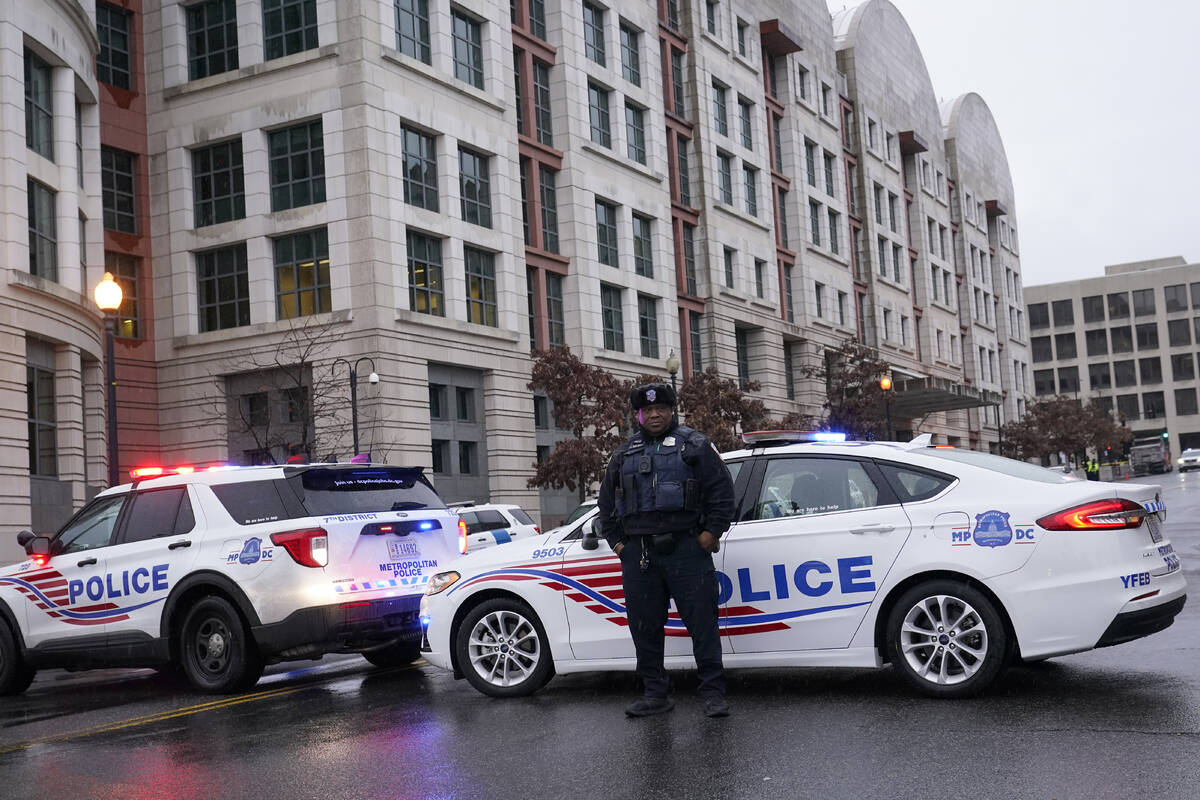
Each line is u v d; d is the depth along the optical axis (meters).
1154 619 7.09
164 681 11.48
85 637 10.49
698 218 49.25
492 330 36.22
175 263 35.41
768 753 6.12
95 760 7.14
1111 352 123.38
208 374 34.62
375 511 10.20
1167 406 120.56
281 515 9.80
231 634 9.81
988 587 7.19
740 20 54.28
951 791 5.20
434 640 8.83
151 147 35.97
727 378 41.16
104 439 29.12
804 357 56.62
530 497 37.19
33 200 25.69
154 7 36.09
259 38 34.62
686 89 50.00
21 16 24.75
